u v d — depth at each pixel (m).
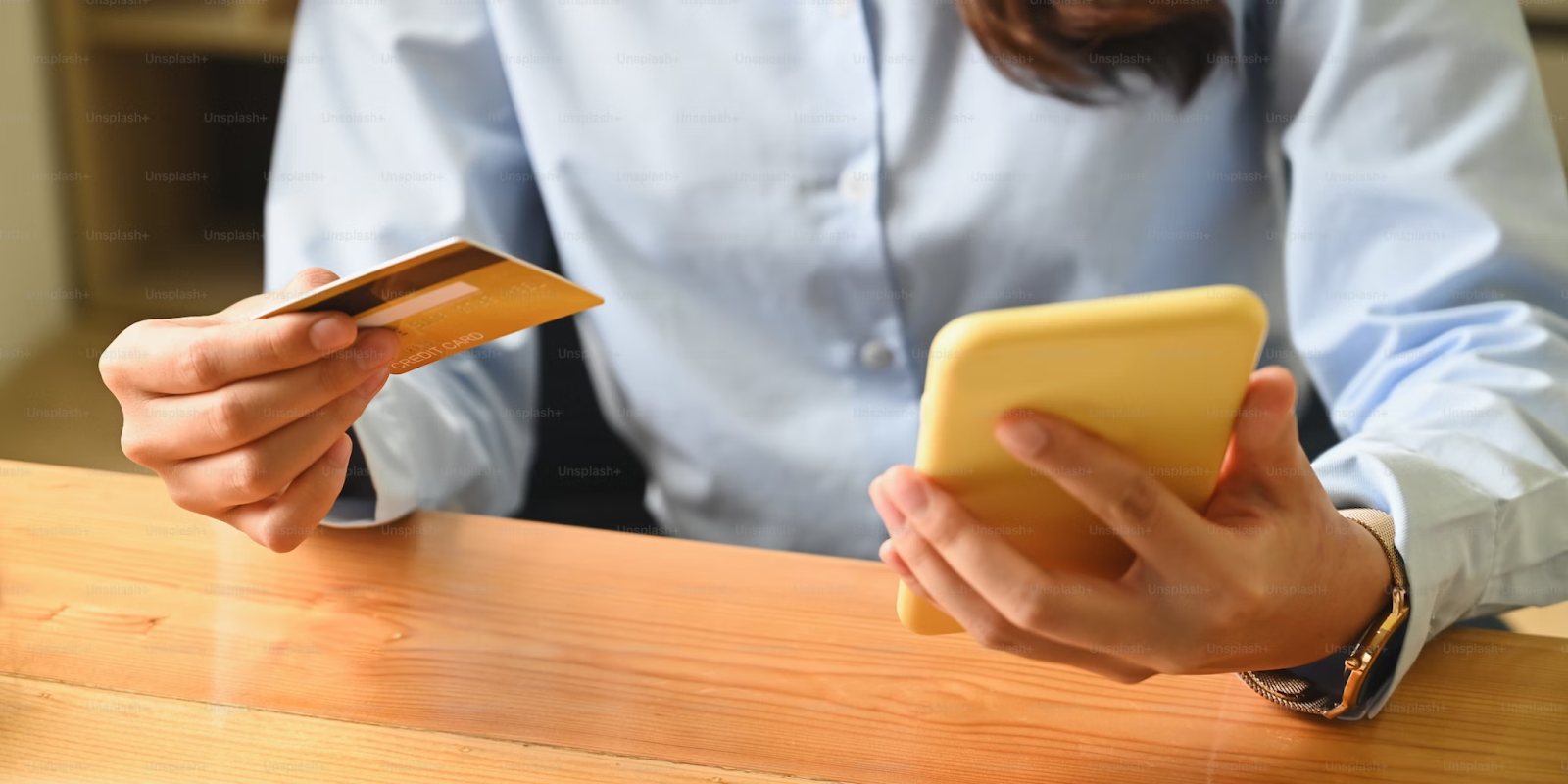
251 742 0.50
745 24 0.92
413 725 0.52
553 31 0.95
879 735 0.53
